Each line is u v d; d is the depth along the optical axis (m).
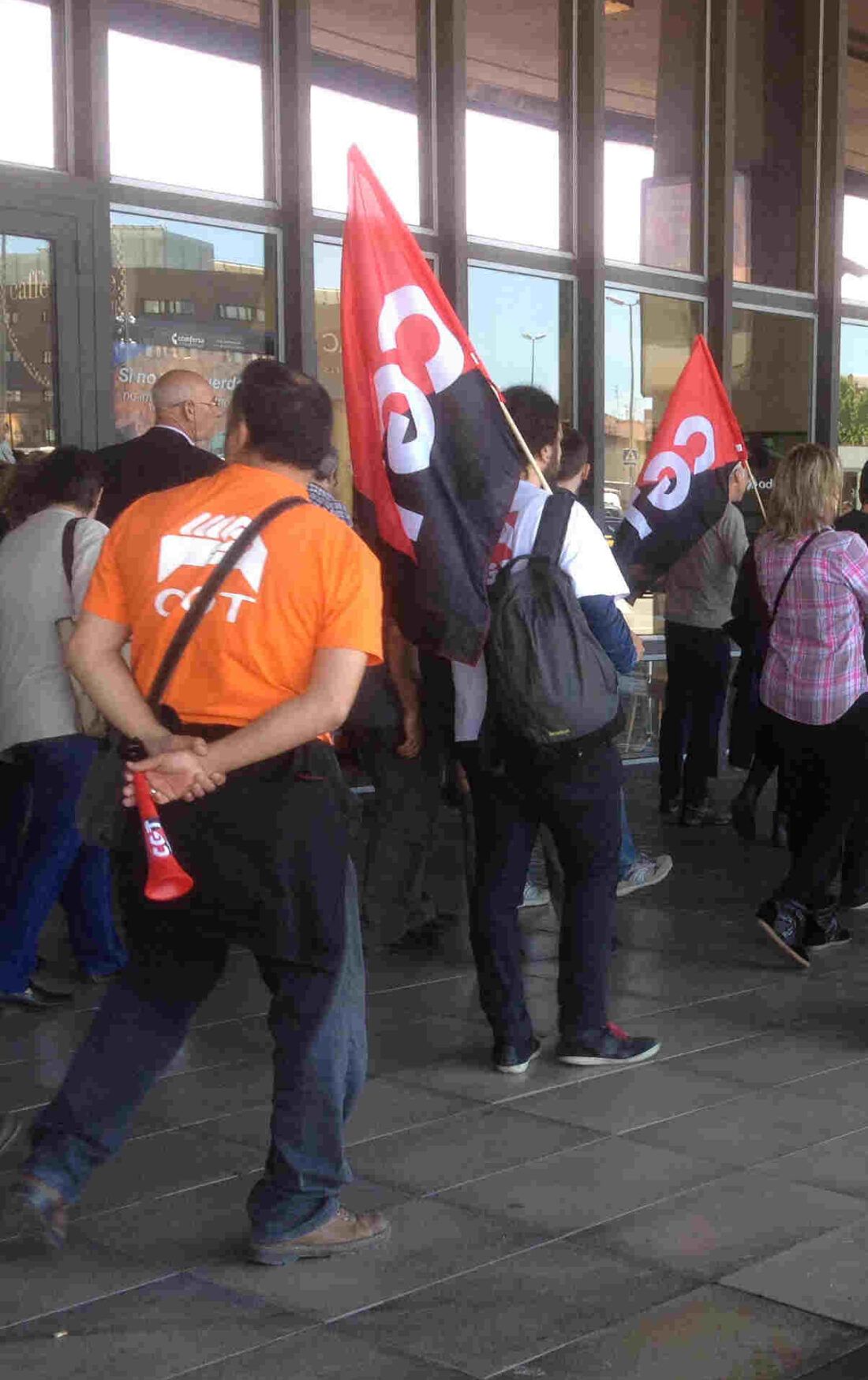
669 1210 3.65
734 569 8.48
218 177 8.52
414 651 5.67
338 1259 3.39
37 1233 3.20
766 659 5.83
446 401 4.37
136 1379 2.89
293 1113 3.32
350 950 3.36
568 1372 2.92
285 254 8.74
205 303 8.41
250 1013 5.24
